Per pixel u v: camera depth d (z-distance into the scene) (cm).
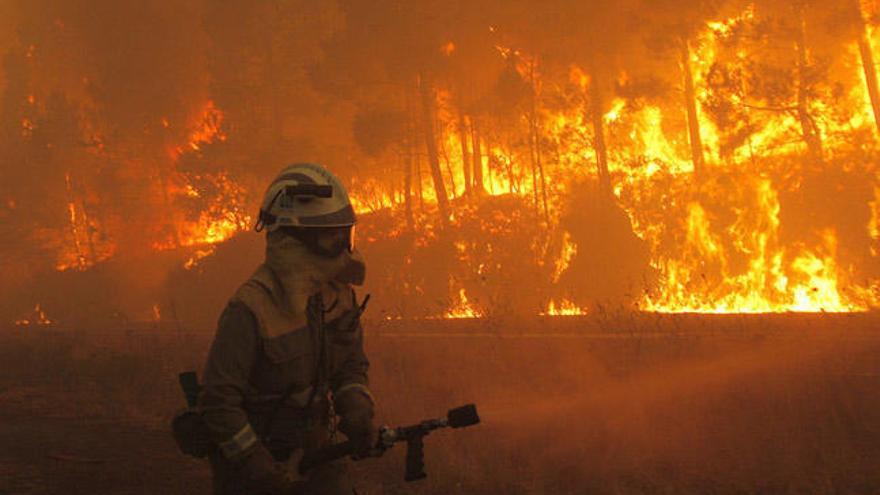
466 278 3800
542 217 4069
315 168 337
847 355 1184
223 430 309
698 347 1345
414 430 333
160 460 841
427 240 4238
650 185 3916
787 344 1337
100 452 880
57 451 884
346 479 336
